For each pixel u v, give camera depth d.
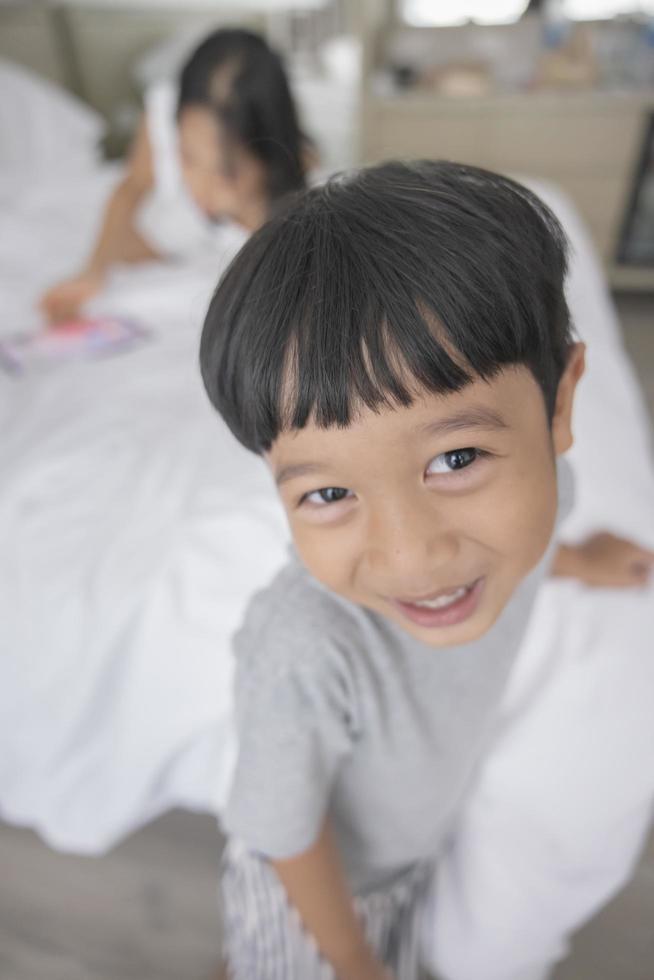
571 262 0.42
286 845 0.47
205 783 0.91
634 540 0.95
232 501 0.99
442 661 0.50
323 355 0.31
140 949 1.00
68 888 1.07
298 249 0.32
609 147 2.48
